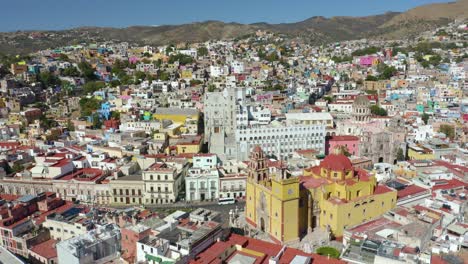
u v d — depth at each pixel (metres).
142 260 116.56
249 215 164.00
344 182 150.25
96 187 193.50
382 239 120.81
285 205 140.38
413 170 184.75
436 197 151.00
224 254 118.25
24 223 140.00
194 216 131.50
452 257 111.38
